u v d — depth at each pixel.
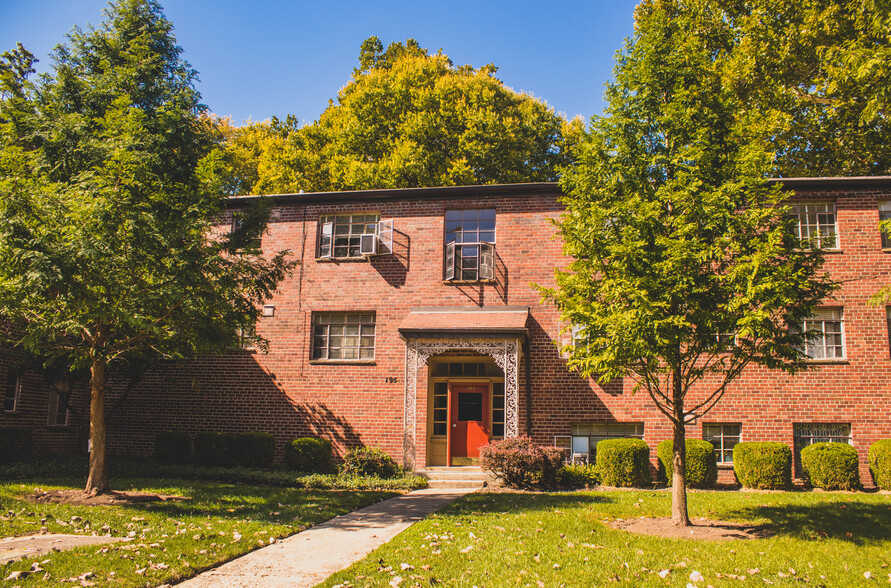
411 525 10.06
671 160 10.12
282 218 19.38
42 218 10.41
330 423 17.95
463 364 18.47
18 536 8.41
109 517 9.74
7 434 15.73
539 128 29.17
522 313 17.28
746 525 10.17
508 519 10.31
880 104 11.80
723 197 9.42
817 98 22.61
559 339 17.27
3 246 9.73
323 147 30.48
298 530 9.59
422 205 18.73
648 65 10.55
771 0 22.36
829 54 19.91
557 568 7.46
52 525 9.06
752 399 16.38
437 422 18.23
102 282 10.48
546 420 16.94
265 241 19.30
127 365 15.90
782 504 11.97
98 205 10.61
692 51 10.70
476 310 17.77
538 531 9.37
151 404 18.91
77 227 10.45
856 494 13.59
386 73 30.03
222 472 15.70
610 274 9.98
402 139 26.94
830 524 9.88
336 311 18.58
